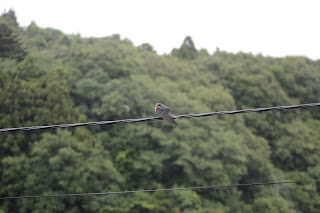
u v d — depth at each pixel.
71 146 27.41
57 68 33.00
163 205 27.69
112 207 26.70
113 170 27.89
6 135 27.69
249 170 31.75
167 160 29.84
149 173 29.23
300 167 34.88
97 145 29.38
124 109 31.77
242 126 35.09
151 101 33.03
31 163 26.14
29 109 29.28
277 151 35.59
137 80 34.12
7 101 29.06
